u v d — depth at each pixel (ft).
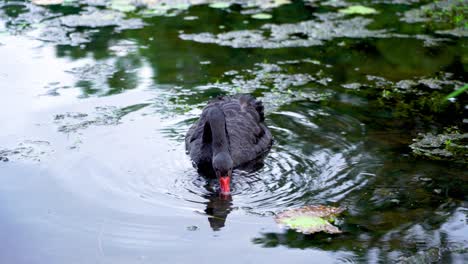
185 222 21.63
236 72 34.73
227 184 23.89
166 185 24.18
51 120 28.89
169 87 32.81
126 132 28.07
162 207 22.58
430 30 40.86
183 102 31.19
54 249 19.95
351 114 30.07
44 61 35.60
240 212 22.38
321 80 33.91
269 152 26.91
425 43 38.75
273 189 24.02
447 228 21.33
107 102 30.91
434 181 24.23
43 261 19.34
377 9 44.68
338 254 19.88
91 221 21.52
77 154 25.95
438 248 20.18
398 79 33.99
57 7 44.78
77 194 23.15
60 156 25.76
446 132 28.17
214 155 24.79
